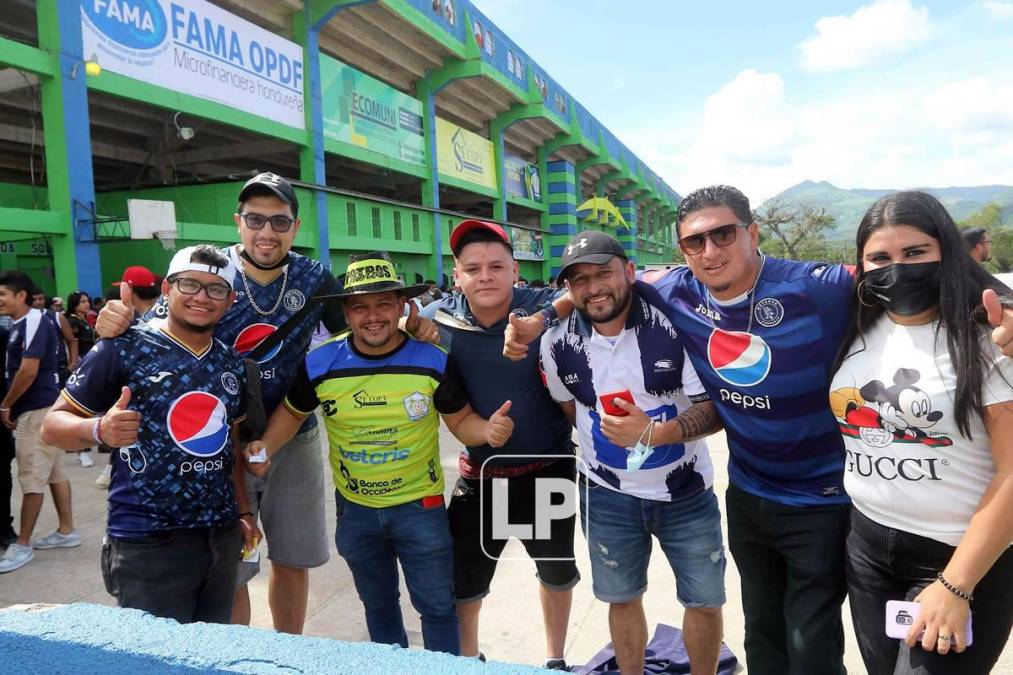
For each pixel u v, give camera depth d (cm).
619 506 255
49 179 992
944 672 161
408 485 253
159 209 1117
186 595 220
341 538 262
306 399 261
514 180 2789
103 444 197
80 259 1004
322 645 128
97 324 217
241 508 251
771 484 222
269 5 1474
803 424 210
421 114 2075
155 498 212
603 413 251
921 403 166
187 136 1337
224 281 219
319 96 1564
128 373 213
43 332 412
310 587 377
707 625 254
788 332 206
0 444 424
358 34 1725
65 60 970
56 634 133
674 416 247
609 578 261
